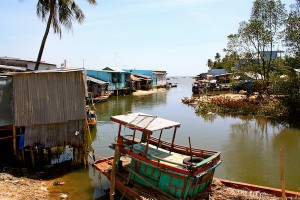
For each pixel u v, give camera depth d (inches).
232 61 1856.5
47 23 1002.1
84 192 570.6
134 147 565.9
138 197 484.1
